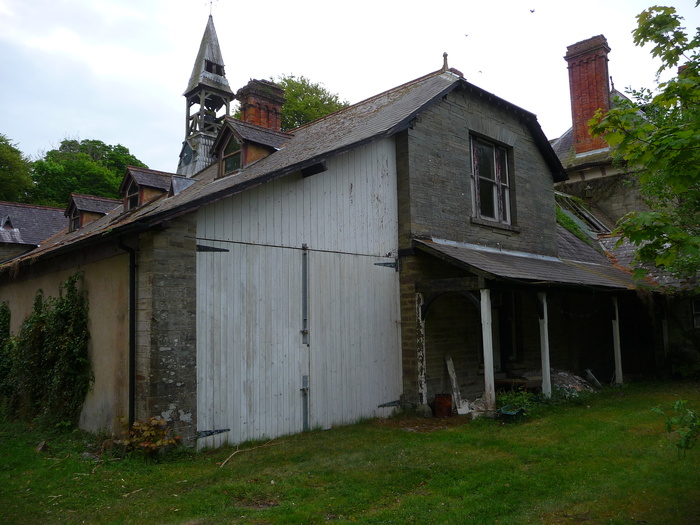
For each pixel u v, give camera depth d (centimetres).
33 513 489
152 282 679
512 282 920
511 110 1274
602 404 1037
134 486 563
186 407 690
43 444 726
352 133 1062
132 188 1402
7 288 1183
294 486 554
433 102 1082
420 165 1039
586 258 1540
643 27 479
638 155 429
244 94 1658
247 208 787
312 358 854
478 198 1192
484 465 622
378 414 948
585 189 2059
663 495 513
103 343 786
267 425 781
